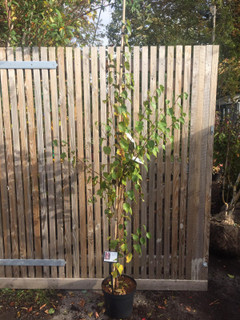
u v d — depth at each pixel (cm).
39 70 272
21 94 275
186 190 290
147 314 266
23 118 279
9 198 294
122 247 238
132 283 272
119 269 237
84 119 278
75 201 290
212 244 370
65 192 288
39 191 303
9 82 274
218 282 318
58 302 282
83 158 283
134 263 301
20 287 304
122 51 260
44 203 292
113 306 253
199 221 294
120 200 256
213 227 371
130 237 294
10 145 285
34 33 349
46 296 291
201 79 271
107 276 301
